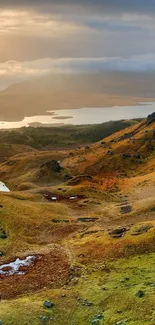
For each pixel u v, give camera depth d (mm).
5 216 111375
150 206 119000
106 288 68062
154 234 87812
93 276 76000
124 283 69000
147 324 52594
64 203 140750
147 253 82000
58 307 63625
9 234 102875
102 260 83125
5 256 91188
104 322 57156
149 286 64812
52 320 59906
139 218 111500
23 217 114250
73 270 80500
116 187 176625
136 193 157375
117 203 139625
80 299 65688
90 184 182125
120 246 87062
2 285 76625
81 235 102750
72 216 123375
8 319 58844
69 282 75250
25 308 62656
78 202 141375
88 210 130375
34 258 89438
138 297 61125
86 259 85500
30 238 103188
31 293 72562
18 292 73500
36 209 124188
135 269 74812
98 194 152875
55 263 85625
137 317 55875
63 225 112812
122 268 77000
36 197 146000
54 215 121500
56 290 71312
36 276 79750
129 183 182625
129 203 133000
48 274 80312
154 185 165625
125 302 60812
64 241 100312
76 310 62375
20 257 90312
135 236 90500
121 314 58094
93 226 110438
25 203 130250
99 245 91188
